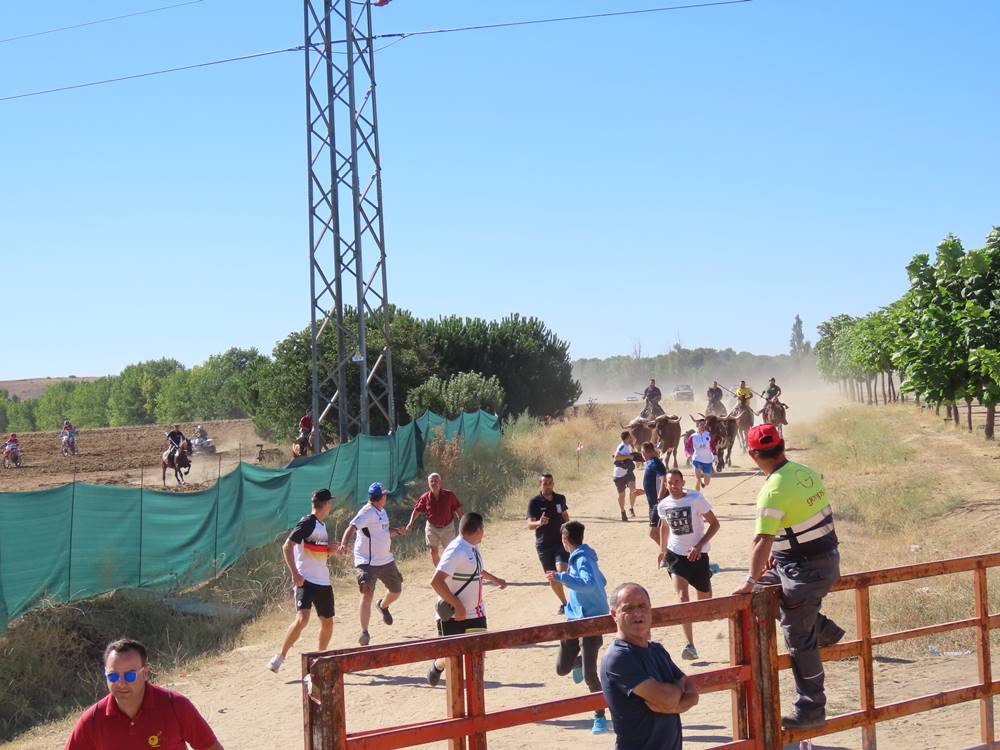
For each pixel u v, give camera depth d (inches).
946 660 363.6
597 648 329.7
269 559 642.2
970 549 559.8
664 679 171.8
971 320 887.7
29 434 2657.5
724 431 1142.3
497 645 170.9
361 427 968.9
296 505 726.5
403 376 1593.3
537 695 374.9
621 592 174.1
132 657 167.9
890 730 285.4
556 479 1130.0
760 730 195.6
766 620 197.8
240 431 2459.4
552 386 2042.3
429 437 1100.5
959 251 941.8
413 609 556.7
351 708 375.2
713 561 620.4
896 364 1005.2
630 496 844.6
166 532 555.5
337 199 979.3
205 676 444.5
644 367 6978.4
